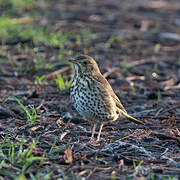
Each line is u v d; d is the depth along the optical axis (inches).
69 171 302.5
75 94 396.2
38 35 784.9
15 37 790.5
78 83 394.0
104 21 976.3
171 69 682.8
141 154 346.0
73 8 1106.7
